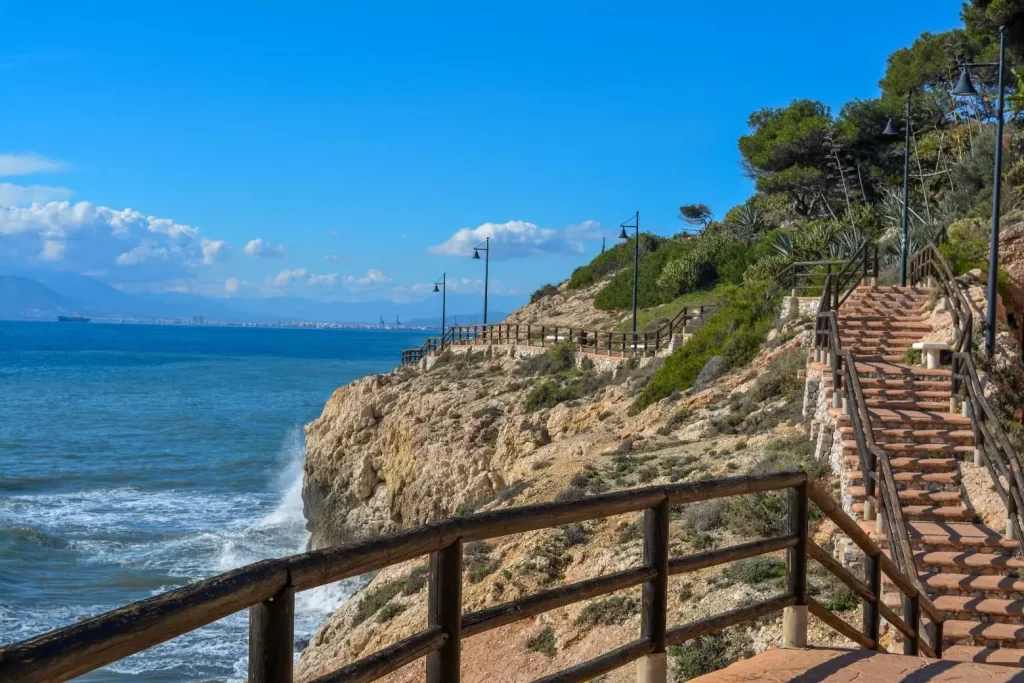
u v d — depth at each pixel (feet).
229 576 9.82
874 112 187.93
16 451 202.49
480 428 122.52
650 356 124.26
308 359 626.64
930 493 53.52
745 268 176.45
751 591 48.52
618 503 15.81
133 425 252.83
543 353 147.23
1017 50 164.76
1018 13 156.46
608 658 16.24
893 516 46.16
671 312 174.19
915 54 209.56
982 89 174.60
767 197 214.28
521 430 112.47
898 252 121.49
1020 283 90.02
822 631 44.32
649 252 237.45
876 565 22.58
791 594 20.10
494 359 161.79
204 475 179.22
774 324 99.40
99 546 119.65
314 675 60.85
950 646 41.65
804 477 19.70
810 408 73.31
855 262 108.17
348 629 68.90
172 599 9.14
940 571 47.44
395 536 12.13
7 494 155.63
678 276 189.16
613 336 155.43
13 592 98.17
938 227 115.44
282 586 10.43
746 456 68.44
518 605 14.46
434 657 13.50
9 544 115.85
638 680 17.30
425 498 118.52
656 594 16.98
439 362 178.29
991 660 39.50
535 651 52.11
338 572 11.12
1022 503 48.47
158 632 8.91
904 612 25.03
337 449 144.46
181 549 121.19
